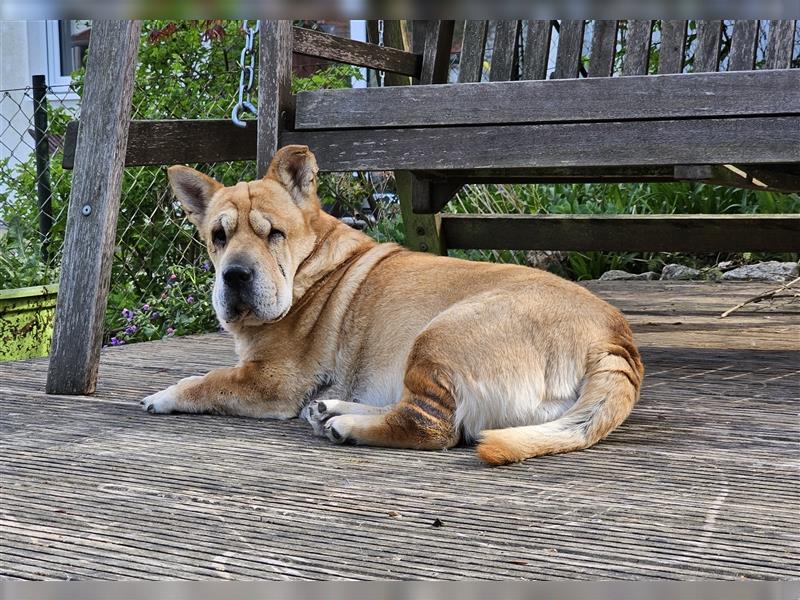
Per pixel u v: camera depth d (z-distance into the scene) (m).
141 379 3.84
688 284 7.25
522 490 2.32
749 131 3.70
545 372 2.79
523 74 4.66
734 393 3.48
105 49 3.60
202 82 6.62
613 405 2.70
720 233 5.65
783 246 5.61
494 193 8.28
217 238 3.25
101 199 3.57
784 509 2.17
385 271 3.28
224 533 2.02
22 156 10.38
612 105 3.86
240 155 4.47
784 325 5.20
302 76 8.05
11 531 2.03
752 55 4.15
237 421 3.14
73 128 3.97
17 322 4.78
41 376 3.95
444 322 2.84
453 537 1.99
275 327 3.25
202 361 4.27
